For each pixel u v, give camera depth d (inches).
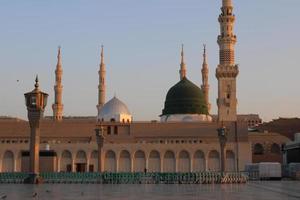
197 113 6181.1
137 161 5216.5
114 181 2918.3
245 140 5383.9
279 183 2883.9
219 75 6087.6
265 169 3560.5
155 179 2920.8
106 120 6181.1
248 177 3535.9
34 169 2765.7
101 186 2455.7
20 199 1487.5
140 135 5536.4
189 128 5536.4
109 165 5196.9
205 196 1636.3
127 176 2923.2
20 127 5536.4
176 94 6264.8
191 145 5206.7
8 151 5226.4
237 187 2329.0
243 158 5172.2
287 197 1589.6
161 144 5216.5
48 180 2950.3
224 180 2891.2
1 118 6914.4
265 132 5861.2
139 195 1697.8
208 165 5182.1
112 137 5526.6
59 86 6501.0
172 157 5226.4
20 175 2874.0
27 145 5221.5
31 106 2719.0
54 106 6456.7
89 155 5191.9
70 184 2709.2
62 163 5182.1
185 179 2866.6
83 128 5561.0
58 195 1700.3
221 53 6151.6
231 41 6127.0
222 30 6210.6
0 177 2866.6
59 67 6540.4
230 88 6053.2
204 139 5477.4
